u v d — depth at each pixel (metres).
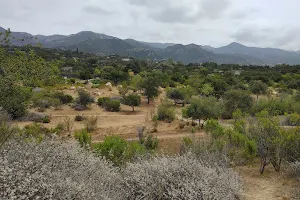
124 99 27.97
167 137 13.49
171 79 52.44
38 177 3.18
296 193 6.14
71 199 3.21
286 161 7.71
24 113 17.84
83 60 88.19
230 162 7.79
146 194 4.28
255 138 8.53
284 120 14.52
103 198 3.61
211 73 69.81
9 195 2.79
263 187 6.71
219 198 4.64
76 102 26.92
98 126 18.09
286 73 61.53
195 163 5.52
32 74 9.73
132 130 16.47
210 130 11.84
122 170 5.21
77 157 4.51
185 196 4.38
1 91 8.28
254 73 63.53
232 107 21.69
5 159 3.45
